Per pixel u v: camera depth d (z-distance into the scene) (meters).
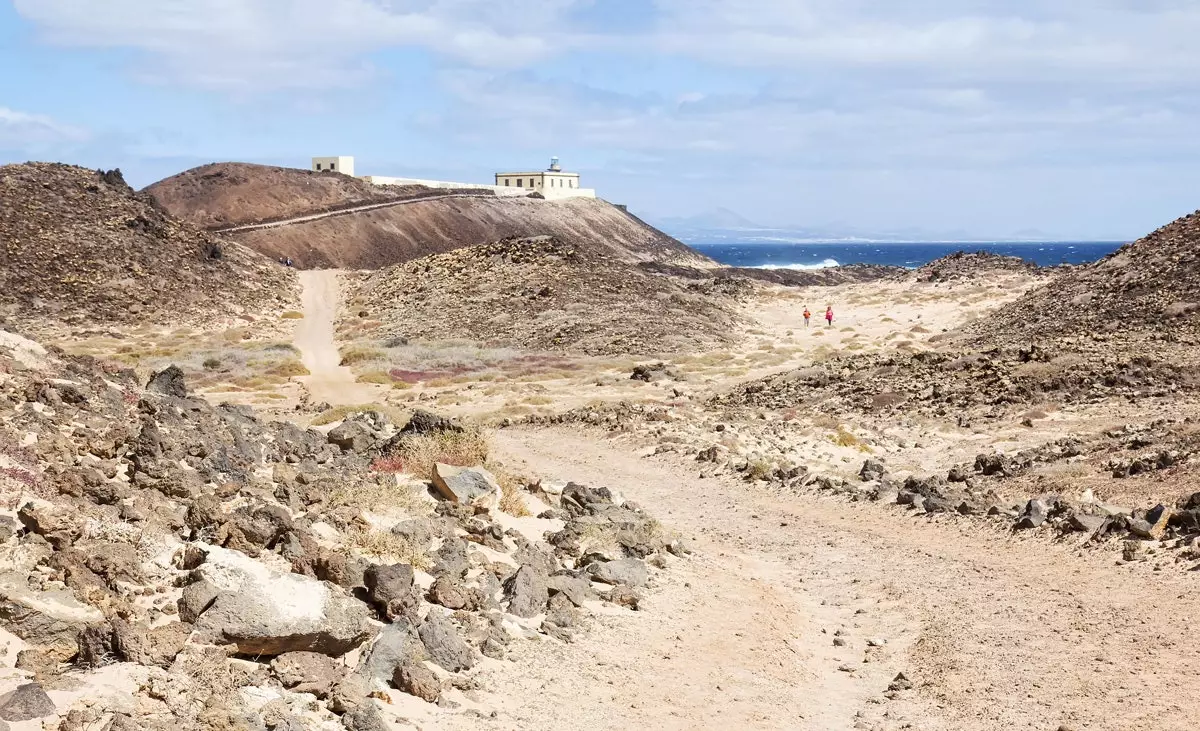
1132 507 23.92
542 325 93.56
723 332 94.19
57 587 11.03
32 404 17.67
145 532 13.17
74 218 115.12
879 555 22.62
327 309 112.25
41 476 13.96
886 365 54.22
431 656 12.54
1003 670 15.12
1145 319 60.28
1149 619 16.94
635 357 82.19
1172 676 14.50
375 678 11.55
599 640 14.93
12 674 9.51
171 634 10.57
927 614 18.12
